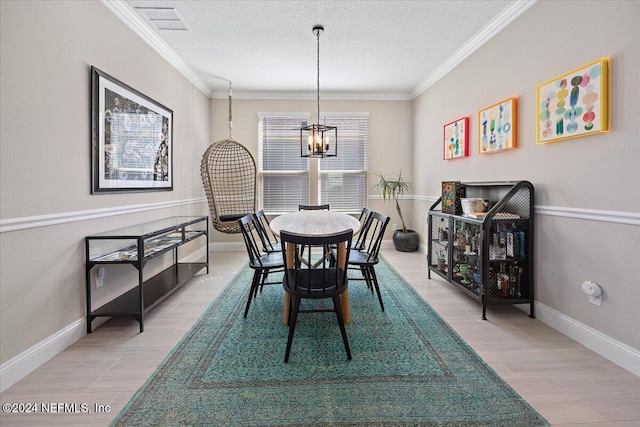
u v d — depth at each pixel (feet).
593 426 4.63
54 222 6.65
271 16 9.76
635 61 5.84
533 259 8.47
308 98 17.72
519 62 9.00
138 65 10.14
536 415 4.83
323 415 4.84
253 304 9.48
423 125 16.37
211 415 4.85
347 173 18.10
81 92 7.52
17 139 5.82
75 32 7.30
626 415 4.85
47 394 5.38
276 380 5.70
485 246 8.34
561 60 7.51
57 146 6.78
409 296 10.05
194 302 9.65
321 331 7.64
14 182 5.76
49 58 6.53
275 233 8.13
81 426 4.66
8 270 5.68
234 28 10.46
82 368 6.15
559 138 7.44
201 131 16.02
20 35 5.84
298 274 7.54
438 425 4.64
